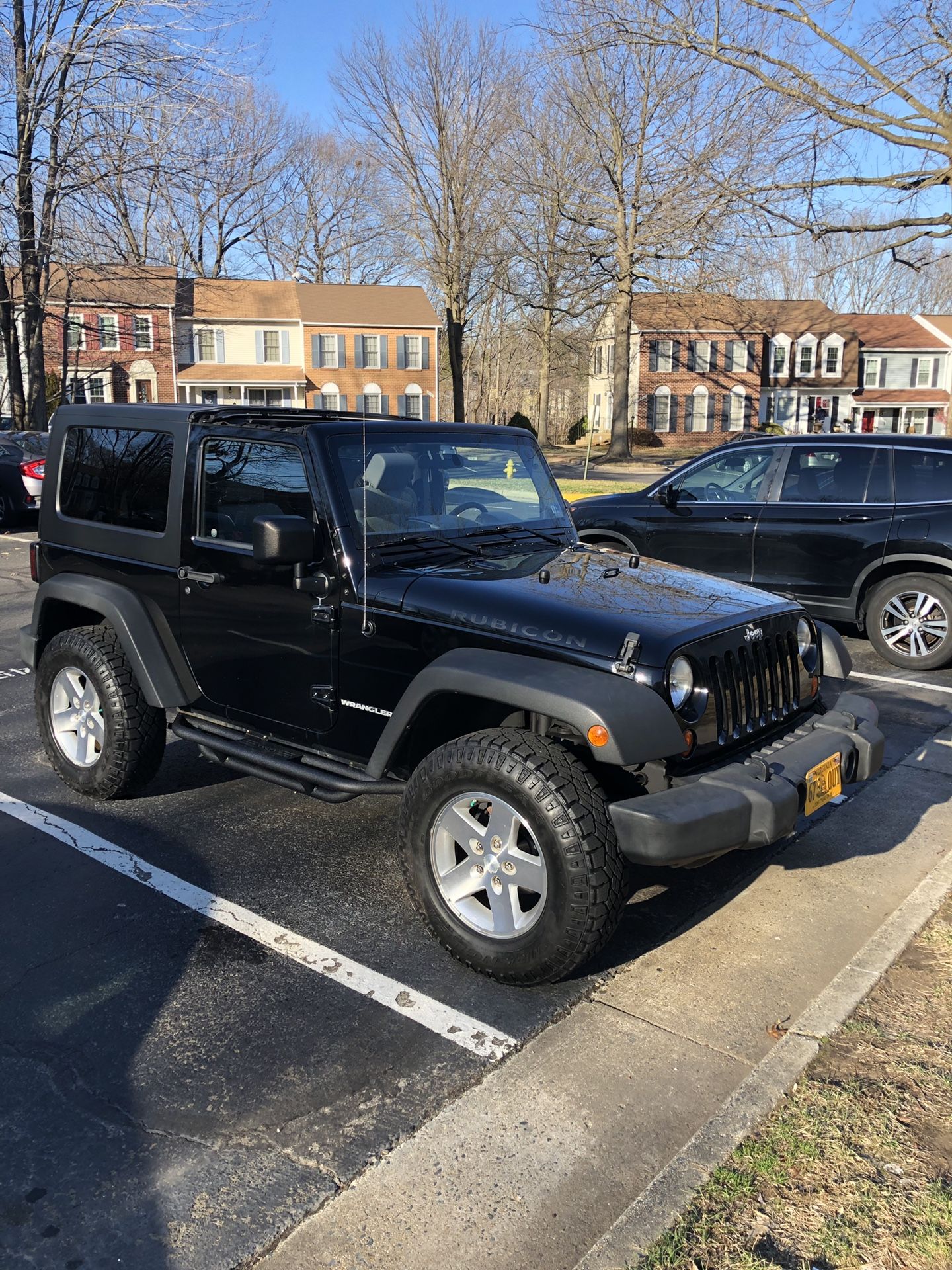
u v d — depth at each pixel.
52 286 26.66
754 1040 2.87
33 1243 2.12
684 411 47.72
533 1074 2.70
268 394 44.84
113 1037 2.86
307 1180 2.31
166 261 30.59
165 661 4.22
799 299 51.75
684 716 3.05
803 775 3.17
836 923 3.58
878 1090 2.58
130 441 4.35
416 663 3.36
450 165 37.53
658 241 28.11
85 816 4.49
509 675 3.00
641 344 46.75
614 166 30.22
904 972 3.18
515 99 31.59
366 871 3.97
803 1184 2.25
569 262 33.59
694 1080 2.68
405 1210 2.22
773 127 15.89
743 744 3.37
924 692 6.70
